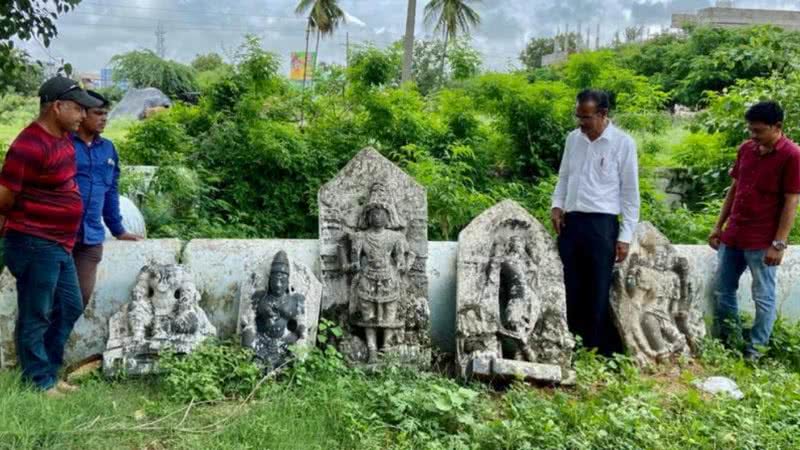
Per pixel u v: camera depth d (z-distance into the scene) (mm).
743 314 6910
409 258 5992
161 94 22922
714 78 15250
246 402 4750
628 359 5883
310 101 11992
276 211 10367
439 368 6004
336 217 6094
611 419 4598
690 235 8953
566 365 5820
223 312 5922
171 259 5836
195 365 4949
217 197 10375
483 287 5988
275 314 5352
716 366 6242
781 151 6121
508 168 11469
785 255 7301
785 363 6555
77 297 4949
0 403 4160
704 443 4508
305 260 6102
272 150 10211
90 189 5145
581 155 6129
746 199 6371
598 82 11844
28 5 7477
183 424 4332
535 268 6113
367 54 11320
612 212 6062
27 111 16984
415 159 10758
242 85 11438
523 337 5801
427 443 4305
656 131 11859
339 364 5262
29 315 4695
